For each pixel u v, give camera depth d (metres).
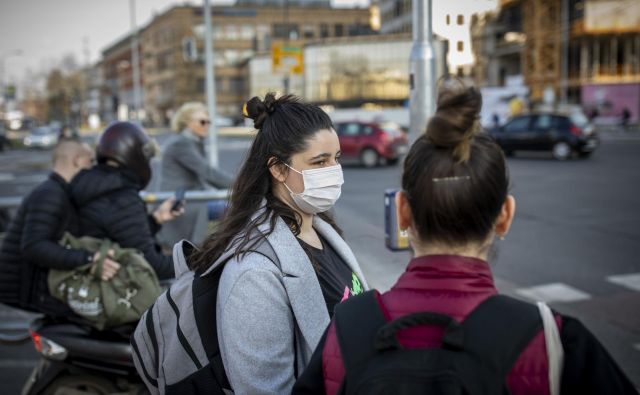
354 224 9.16
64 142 2.86
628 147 24.64
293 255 1.60
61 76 74.69
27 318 4.59
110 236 2.67
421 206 1.11
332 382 1.13
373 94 36.00
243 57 79.25
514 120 21.11
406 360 1.03
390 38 35.50
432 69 3.07
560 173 15.98
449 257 1.12
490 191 1.09
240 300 1.51
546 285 5.97
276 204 1.71
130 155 2.75
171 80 82.81
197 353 1.61
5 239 2.72
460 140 1.08
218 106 79.19
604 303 5.38
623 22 43.69
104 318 2.54
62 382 2.70
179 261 1.71
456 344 1.01
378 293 1.19
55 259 2.52
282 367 1.50
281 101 1.77
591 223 9.16
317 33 79.69
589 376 1.01
